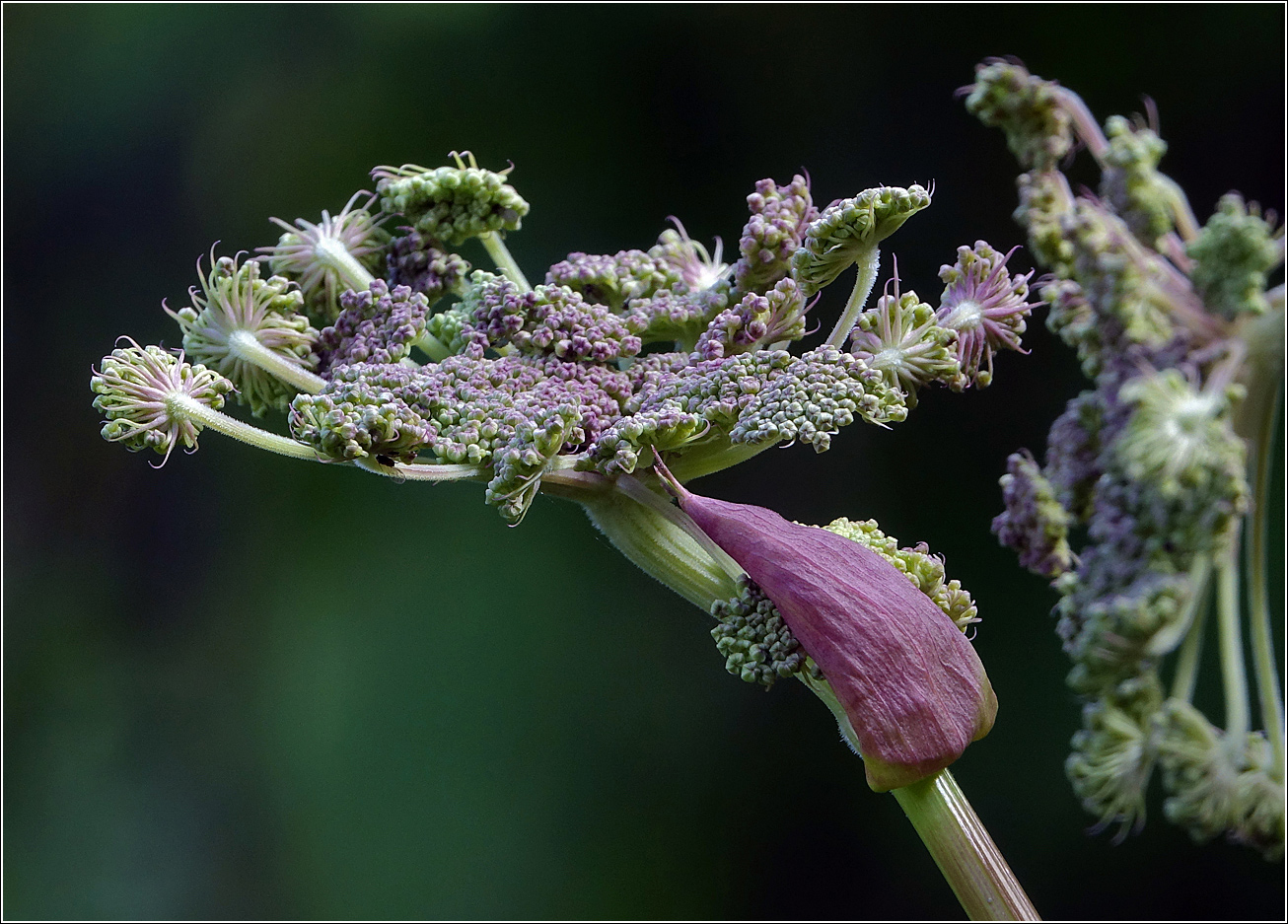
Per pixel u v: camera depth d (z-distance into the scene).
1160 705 0.45
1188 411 0.45
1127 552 0.45
